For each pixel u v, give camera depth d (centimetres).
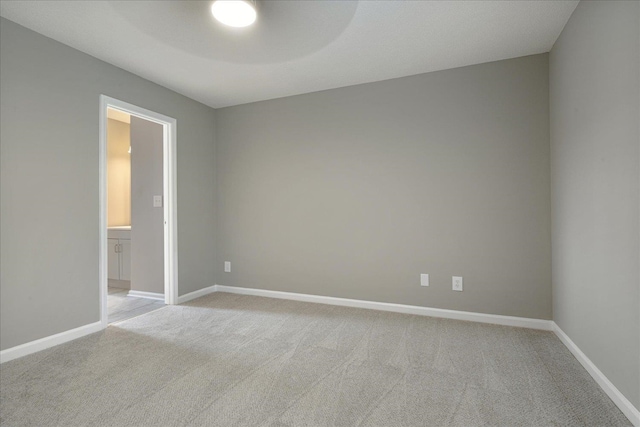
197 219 381
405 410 162
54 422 152
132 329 274
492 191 285
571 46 216
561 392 176
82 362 214
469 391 179
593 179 187
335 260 346
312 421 154
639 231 145
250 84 332
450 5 205
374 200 328
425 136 308
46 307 237
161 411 161
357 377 194
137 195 385
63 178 248
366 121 331
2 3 200
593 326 190
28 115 228
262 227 382
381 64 288
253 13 194
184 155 362
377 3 202
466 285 294
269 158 378
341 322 290
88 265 264
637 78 144
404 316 306
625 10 152
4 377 194
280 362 214
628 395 155
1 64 214
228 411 162
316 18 217
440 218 303
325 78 319
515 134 277
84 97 263
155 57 272
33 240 230
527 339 248
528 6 206
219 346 240
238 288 396
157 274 374
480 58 278
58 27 227
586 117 194
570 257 225
